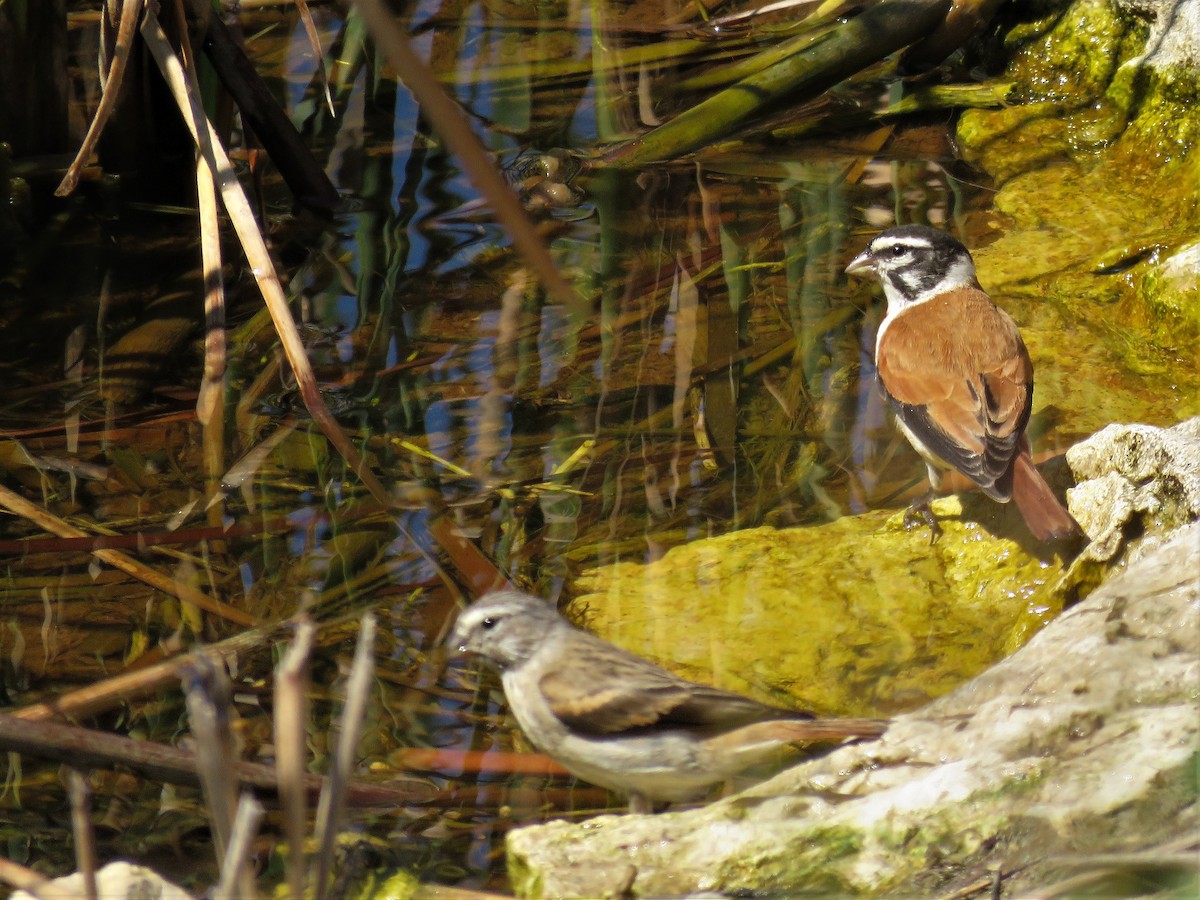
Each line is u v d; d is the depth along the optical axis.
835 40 16.83
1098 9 16.62
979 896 6.17
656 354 12.79
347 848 7.59
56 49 14.86
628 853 7.01
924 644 9.48
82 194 14.88
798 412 12.04
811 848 6.79
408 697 8.95
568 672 7.93
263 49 17.56
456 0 18.95
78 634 9.44
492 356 12.80
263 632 9.50
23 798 7.99
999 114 16.47
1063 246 14.18
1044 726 7.04
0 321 13.13
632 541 10.63
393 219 14.81
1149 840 6.14
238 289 13.80
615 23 18.56
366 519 10.71
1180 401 11.87
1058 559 9.94
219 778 5.16
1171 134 15.32
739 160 15.88
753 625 9.70
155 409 12.01
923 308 11.27
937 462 10.60
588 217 14.88
